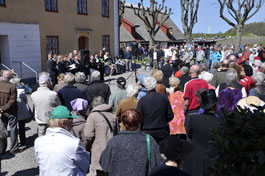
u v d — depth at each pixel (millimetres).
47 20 14992
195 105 4473
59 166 2426
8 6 12812
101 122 3486
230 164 1689
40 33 14633
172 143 1994
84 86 5379
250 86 5012
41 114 4395
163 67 7988
